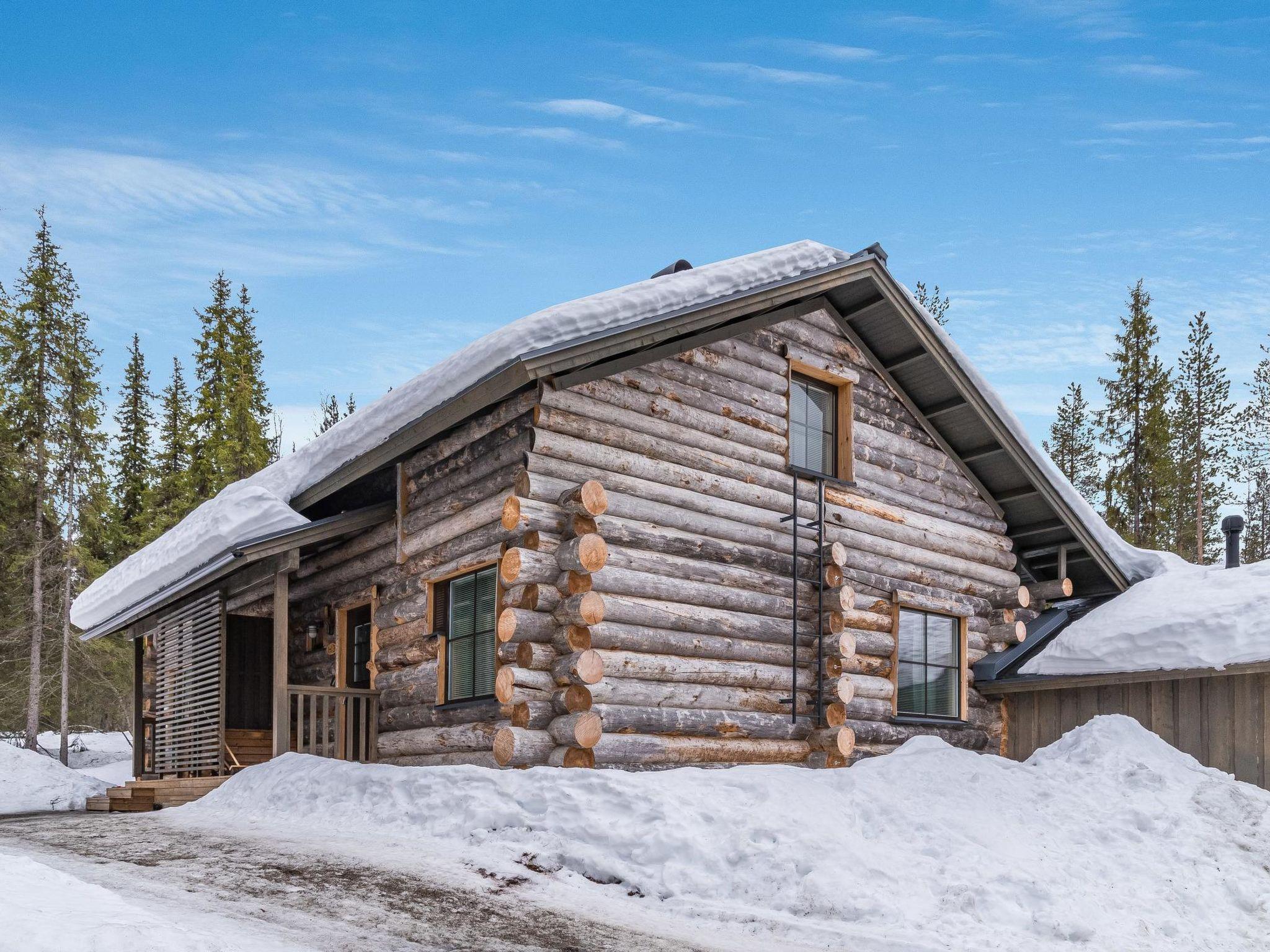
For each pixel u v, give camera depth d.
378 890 6.58
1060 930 6.79
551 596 9.64
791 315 12.28
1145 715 12.69
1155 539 31.19
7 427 27.80
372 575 12.42
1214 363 35.53
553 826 7.83
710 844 7.57
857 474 12.87
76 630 28.19
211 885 6.47
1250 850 8.61
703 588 10.70
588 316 9.62
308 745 13.55
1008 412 13.45
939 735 13.12
